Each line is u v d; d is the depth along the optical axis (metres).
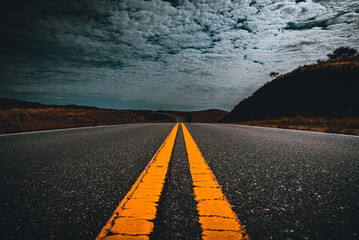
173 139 3.71
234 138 3.83
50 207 0.94
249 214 0.87
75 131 5.93
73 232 0.74
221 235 0.71
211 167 1.68
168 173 1.50
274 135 4.45
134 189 1.17
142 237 0.70
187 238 0.69
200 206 0.94
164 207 0.93
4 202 0.99
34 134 5.04
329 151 2.43
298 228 0.76
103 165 1.78
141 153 2.35
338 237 0.70
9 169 1.64
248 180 1.34
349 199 1.03
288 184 1.26
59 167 1.71
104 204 0.97
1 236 0.70
